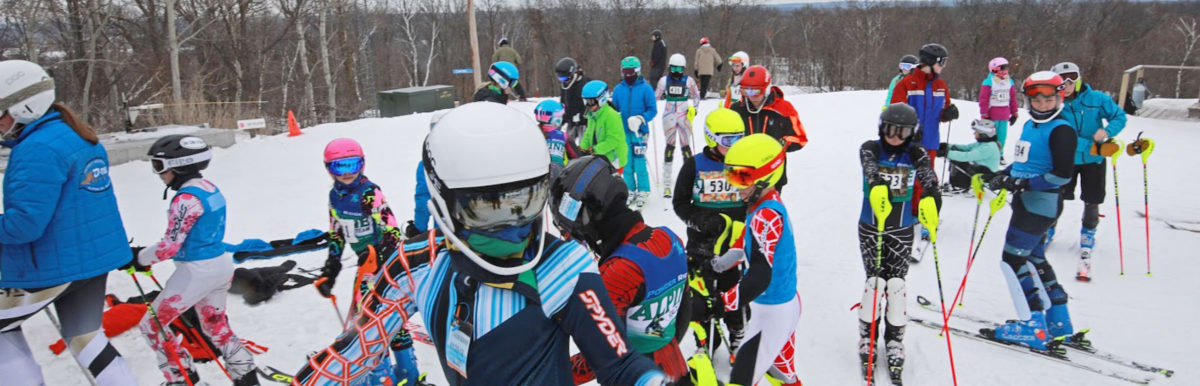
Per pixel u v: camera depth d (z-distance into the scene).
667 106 8.05
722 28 46.53
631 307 2.39
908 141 4.03
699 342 3.06
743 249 3.16
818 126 12.52
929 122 6.87
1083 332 4.30
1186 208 7.28
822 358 4.26
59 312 3.18
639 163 7.57
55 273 3.00
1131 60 45.47
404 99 18.05
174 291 3.50
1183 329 4.55
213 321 3.69
